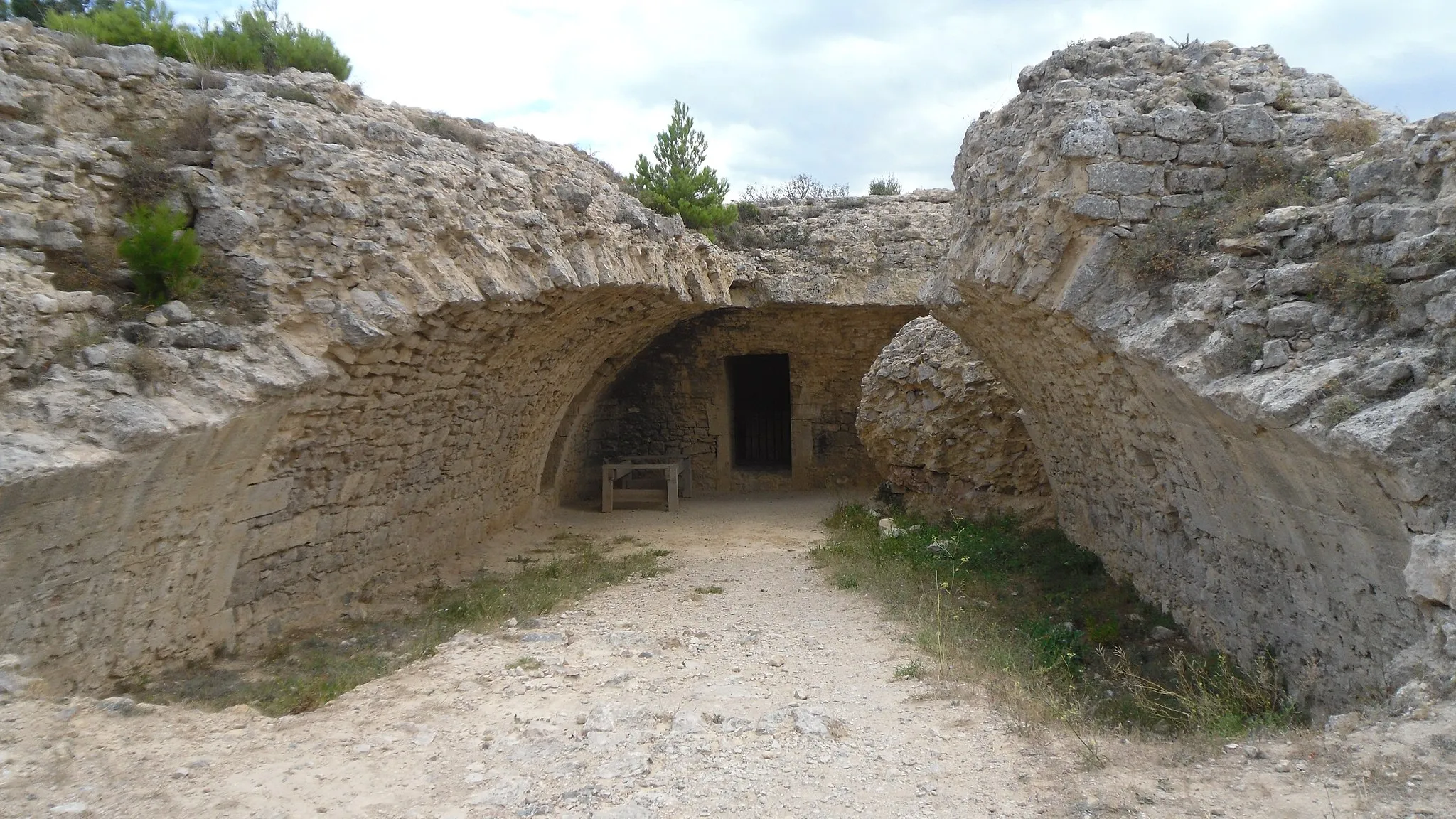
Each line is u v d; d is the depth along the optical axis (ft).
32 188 19.38
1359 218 17.42
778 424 67.92
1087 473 33.04
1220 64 25.26
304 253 23.53
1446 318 14.97
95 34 26.94
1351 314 16.97
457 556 37.17
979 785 13.82
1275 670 20.65
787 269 54.85
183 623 21.53
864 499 54.65
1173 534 26.61
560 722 17.24
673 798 13.73
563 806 13.48
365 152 25.40
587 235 34.19
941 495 44.57
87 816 12.41
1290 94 23.68
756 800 13.64
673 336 59.31
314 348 22.95
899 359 46.62
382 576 31.07
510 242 29.27
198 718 17.37
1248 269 19.03
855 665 21.35
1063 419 31.60
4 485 14.84
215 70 25.88
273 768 14.87
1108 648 25.26
